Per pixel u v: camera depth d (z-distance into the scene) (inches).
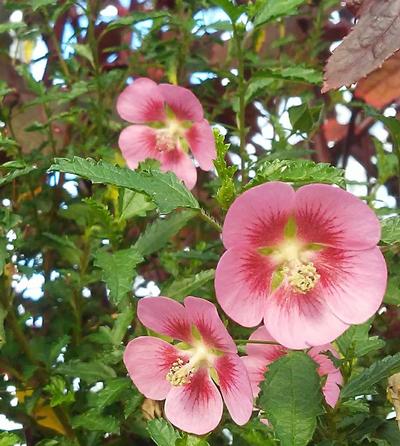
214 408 6.8
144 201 7.9
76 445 8.4
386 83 9.3
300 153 9.0
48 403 8.9
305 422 5.9
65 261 10.3
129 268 7.1
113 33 12.2
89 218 8.9
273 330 6.4
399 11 6.3
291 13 8.2
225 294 6.2
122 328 8.1
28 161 10.1
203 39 12.1
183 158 9.8
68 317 9.5
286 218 6.1
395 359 6.5
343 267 6.4
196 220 10.5
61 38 12.1
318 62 11.9
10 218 8.2
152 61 11.4
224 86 11.9
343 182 6.7
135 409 8.0
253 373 6.9
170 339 7.0
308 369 6.0
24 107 10.3
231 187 6.3
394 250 7.8
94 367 8.2
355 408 6.8
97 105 10.7
